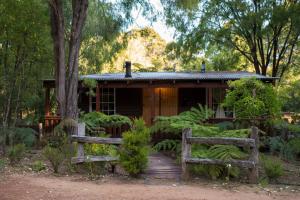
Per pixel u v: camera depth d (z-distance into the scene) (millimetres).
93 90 17906
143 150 9312
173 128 12078
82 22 13078
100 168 9984
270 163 9625
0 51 12930
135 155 9281
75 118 13031
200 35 27625
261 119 13906
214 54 31906
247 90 12914
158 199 7148
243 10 26484
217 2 27000
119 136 15477
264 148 14078
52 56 14633
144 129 9594
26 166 10500
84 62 25109
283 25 25375
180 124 11195
